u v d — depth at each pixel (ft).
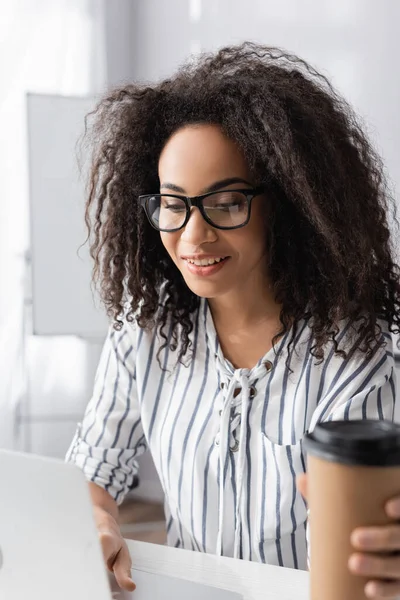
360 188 3.81
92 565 2.42
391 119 9.50
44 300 10.19
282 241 3.80
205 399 4.09
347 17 9.98
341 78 10.12
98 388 4.53
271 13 10.89
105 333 10.41
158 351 4.23
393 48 9.45
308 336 3.92
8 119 11.11
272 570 3.27
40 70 11.40
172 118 3.76
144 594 3.03
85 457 4.45
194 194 3.56
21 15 11.23
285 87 3.70
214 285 3.64
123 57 12.34
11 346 11.24
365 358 3.80
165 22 11.98
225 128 3.59
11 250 11.14
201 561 3.38
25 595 2.49
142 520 11.07
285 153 3.57
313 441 2.10
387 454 2.02
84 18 11.76
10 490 2.43
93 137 4.44
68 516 2.39
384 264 3.92
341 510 2.07
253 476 3.92
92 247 4.42
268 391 3.93
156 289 4.27
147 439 4.30
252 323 4.00
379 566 2.06
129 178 4.18
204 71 3.94
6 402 11.28
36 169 10.02
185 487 4.08
